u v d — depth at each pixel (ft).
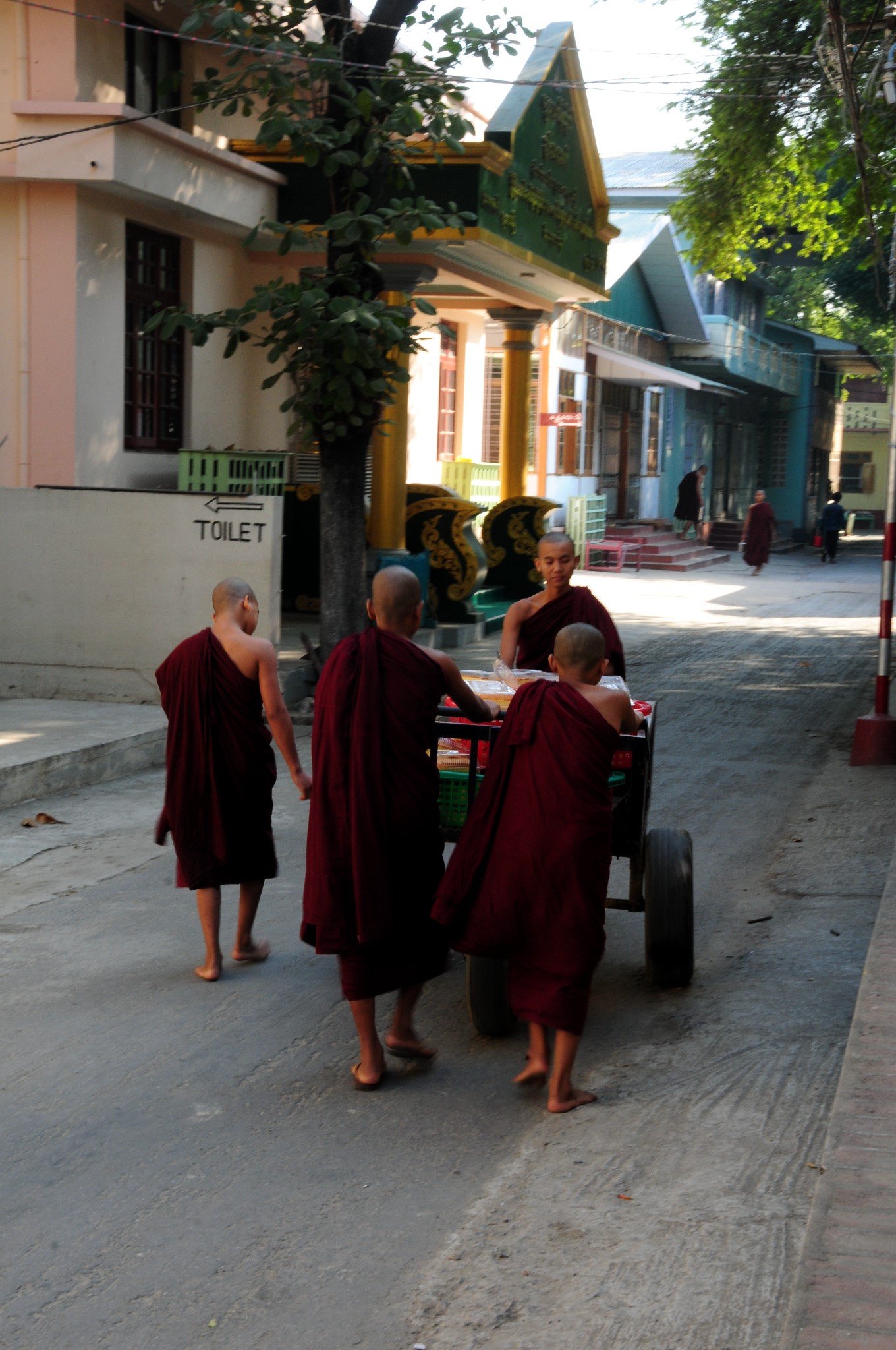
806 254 71.82
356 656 15.58
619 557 87.97
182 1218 12.77
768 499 148.77
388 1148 14.25
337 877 15.49
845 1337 9.60
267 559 36.81
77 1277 11.76
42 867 24.59
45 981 19.11
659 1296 11.37
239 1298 11.44
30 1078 15.90
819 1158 13.91
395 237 36.42
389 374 36.58
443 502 53.88
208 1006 18.33
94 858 25.31
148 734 33.06
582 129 57.98
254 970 19.83
